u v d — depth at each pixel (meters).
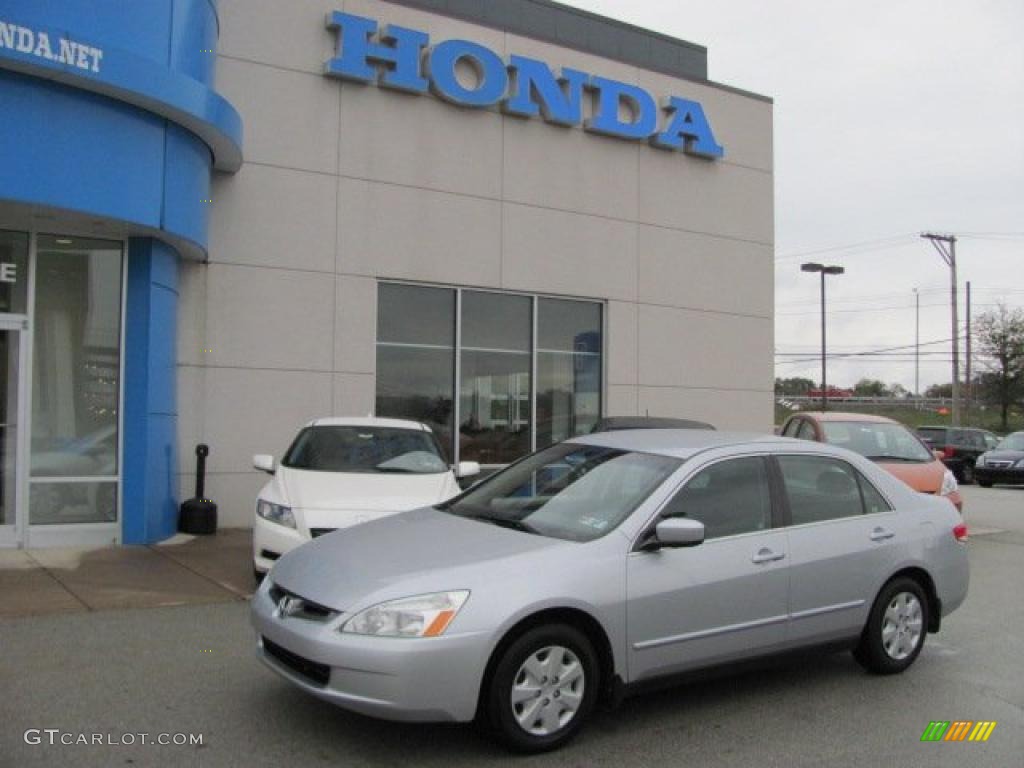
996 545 12.41
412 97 12.76
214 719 4.88
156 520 10.19
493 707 4.39
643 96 14.62
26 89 8.47
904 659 6.04
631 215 14.66
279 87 11.87
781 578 5.39
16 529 9.52
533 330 13.79
